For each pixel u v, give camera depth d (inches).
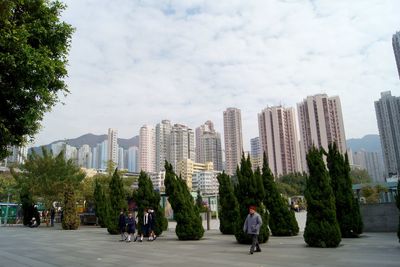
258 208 715.4
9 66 319.0
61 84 381.4
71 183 1445.6
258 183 730.2
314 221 629.9
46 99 359.6
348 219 749.3
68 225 1336.1
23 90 342.0
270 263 459.2
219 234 971.9
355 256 498.3
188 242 785.6
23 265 493.7
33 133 381.1
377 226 867.4
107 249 678.5
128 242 823.1
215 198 1882.4
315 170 652.1
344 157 791.7
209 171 4133.9
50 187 1466.5
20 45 320.8
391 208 858.1
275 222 858.1
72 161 1637.6
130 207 1206.9
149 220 861.2
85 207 1710.1
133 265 476.1
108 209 1119.6
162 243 779.4
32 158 1509.6
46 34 368.2
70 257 569.0
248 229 573.6
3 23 324.8
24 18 358.3
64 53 385.7
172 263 484.7
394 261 449.4
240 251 597.6
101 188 1509.6
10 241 867.4
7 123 355.9
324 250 574.6
